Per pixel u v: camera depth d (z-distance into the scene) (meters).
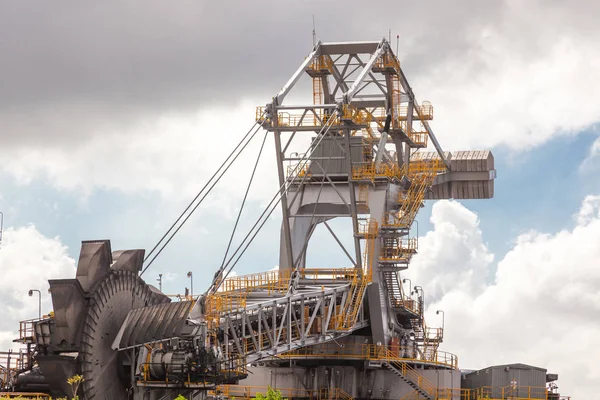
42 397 60.88
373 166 96.56
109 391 61.34
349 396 98.38
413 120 107.12
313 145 91.44
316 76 100.75
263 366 99.44
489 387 99.88
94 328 60.41
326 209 99.81
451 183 116.50
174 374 62.22
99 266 61.38
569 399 101.56
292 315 88.25
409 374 97.00
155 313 62.31
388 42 98.38
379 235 95.94
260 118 91.62
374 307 96.25
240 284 84.69
